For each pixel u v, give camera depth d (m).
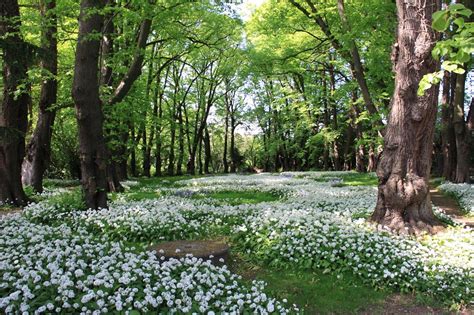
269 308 5.16
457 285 6.47
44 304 4.55
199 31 27.77
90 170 11.30
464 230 9.20
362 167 36.09
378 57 18.20
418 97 8.88
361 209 11.49
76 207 11.08
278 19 22.70
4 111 13.09
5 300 4.43
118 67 15.55
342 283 6.91
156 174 42.78
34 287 4.89
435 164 34.81
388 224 9.16
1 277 5.23
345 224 9.13
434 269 6.89
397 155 9.21
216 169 63.59
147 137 43.84
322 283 6.91
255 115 51.31
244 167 58.91
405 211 9.20
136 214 10.34
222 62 42.38
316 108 37.44
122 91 15.64
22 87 12.37
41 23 13.38
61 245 7.05
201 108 50.12
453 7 3.78
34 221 10.09
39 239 7.31
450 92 23.97
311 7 20.61
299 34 27.23
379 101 21.41
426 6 8.69
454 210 14.76
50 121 17.16
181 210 11.42
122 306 4.73
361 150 36.03
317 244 7.86
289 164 51.31
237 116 53.47
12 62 10.32
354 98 31.03
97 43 11.02
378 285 6.78
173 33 20.88
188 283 5.38
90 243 7.52
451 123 23.89
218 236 9.52
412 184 9.07
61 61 22.08
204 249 7.41
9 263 5.97
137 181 30.20
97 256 6.54
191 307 4.95
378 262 7.18
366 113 22.25
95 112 11.23
